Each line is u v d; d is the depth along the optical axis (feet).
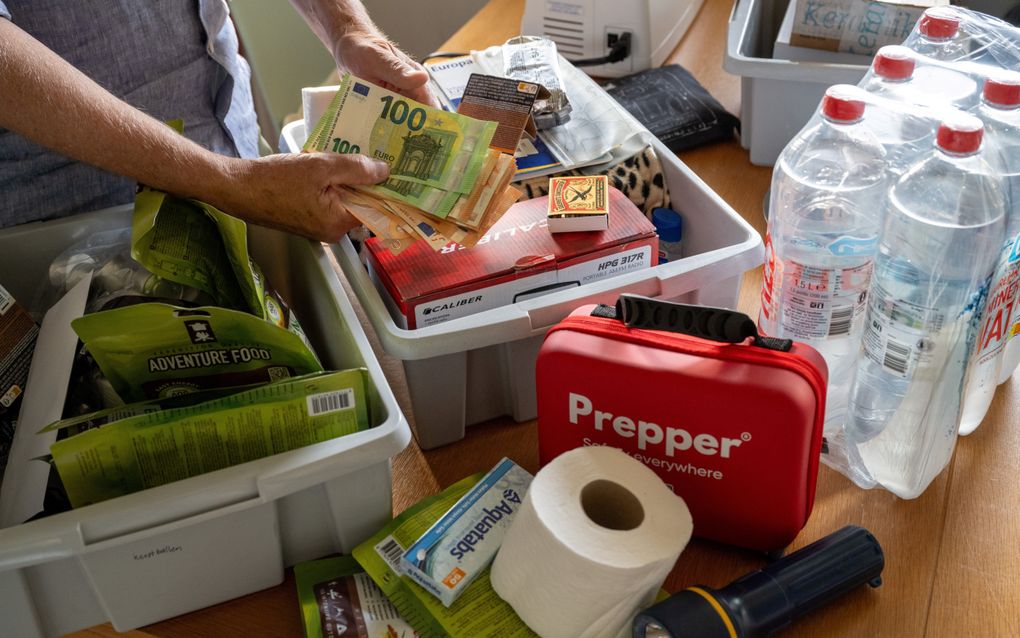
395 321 2.97
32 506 2.42
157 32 3.35
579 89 3.88
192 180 2.78
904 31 3.80
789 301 2.80
